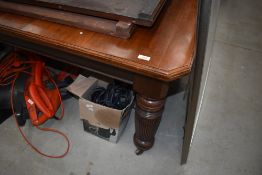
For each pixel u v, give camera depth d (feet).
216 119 4.75
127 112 4.03
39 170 4.08
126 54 2.49
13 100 4.37
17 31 2.82
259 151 4.28
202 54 2.35
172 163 4.13
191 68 2.51
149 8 2.49
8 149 4.33
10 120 4.73
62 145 4.37
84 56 2.66
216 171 4.04
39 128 4.59
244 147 4.34
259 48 6.23
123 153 4.26
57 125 4.64
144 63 2.41
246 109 4.92
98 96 4.17
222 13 7.27
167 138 4.45
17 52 4.86
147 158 4.19
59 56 3.11
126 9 2.52
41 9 2.91
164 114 4.80
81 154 4.25
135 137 3.94
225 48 6.23
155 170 4.06
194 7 3.00
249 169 4.06
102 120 3.86
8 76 4.60
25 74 4.60
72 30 2.77
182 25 2.77
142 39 2.63
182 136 4.47
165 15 2.92
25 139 4.44
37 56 4.92
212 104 5.01
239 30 6.73
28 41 3.05
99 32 2.71
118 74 2.88
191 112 3.03
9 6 3.00
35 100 4.20
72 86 3.94
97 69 2.99
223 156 4.22
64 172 4.05
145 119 3.32
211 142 4.41
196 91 2.75
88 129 4.37
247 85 5.37
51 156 4.22
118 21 2.59
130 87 4.28
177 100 5.03
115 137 4.21
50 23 2.88
